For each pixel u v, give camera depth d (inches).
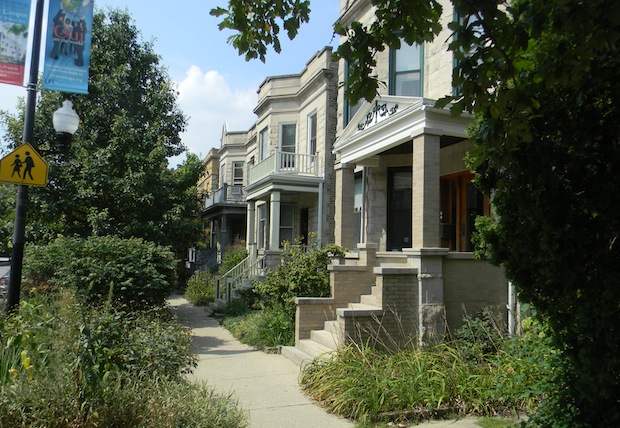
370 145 418.9
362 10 504.7
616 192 131.4
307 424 202.4
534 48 143.7
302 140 697.6
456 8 132.0
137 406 139.7
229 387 255.1
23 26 255.4
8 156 245.1
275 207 620.7
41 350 152.6
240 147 1076.5
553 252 137.5
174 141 597.3
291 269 389.1
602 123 136.4
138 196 505.7
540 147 142.6
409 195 461.7
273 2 171.0
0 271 581.3
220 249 949.8
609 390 136.3
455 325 316.2
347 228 469.1
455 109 135.4
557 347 154.1
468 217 432.1
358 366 239.0
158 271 378.3
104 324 171.5
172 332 213.0
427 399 212.2
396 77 442.0
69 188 491.5
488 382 223.9
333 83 630.5
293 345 356.2
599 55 123.6
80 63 273.9
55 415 130.5
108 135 550.0
